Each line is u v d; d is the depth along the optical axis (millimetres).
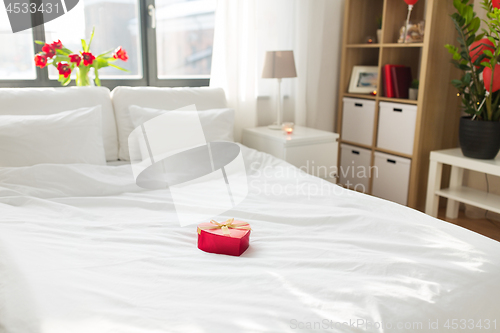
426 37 2666
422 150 2865
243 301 957
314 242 1338
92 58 2342
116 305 936
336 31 3396
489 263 1164
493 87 2357
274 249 1289
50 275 1044
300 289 1012
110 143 2301
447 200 3021
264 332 838
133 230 1441
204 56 3080
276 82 3184
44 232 1346
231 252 1246
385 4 2973
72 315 883
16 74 2461
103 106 2293
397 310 950
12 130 1864
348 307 943
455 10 2736
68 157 1927
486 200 2604
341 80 3363
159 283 1049
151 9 2764
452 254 1219
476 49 2414
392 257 1187
